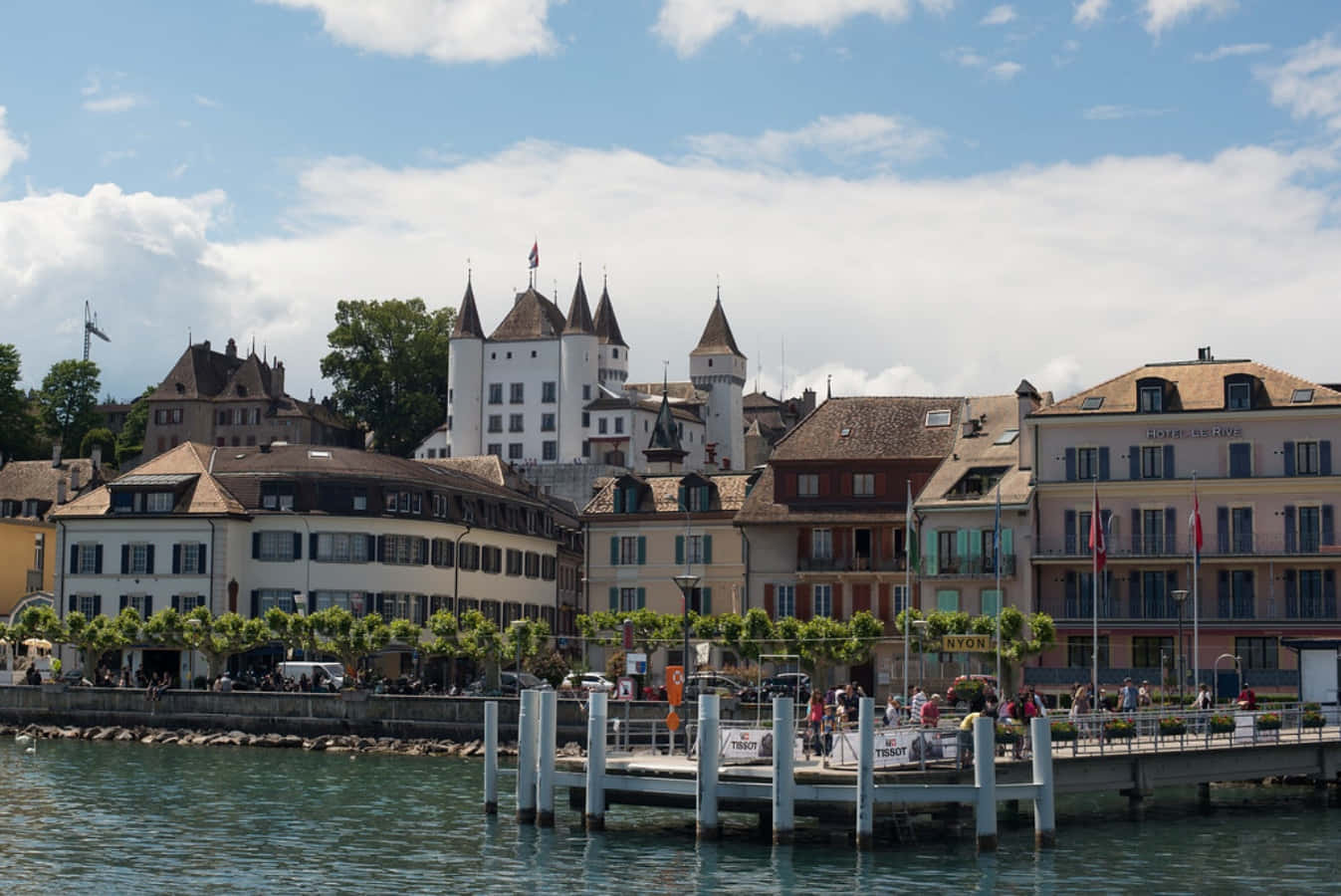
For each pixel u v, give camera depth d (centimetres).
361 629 10438
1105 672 9519
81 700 9888
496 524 13250
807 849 5450
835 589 10769
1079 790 6081
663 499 11956
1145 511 9600
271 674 10544
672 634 10381
